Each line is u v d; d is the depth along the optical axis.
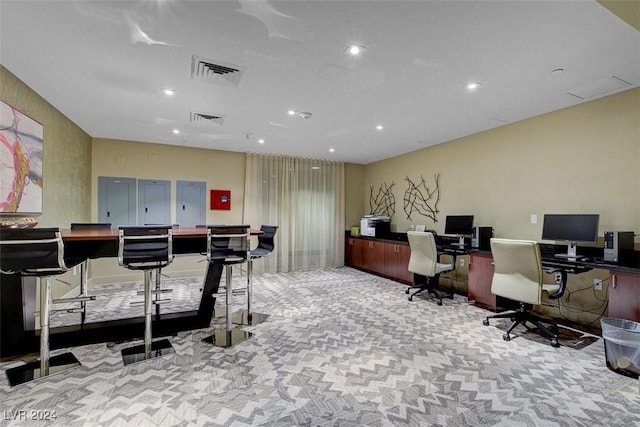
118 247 2.66
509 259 3.08
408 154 6.05
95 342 2.78
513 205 4.15
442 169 5.29
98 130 4.70
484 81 2.90
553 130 3.72
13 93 2.83
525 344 2.86
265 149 5.92
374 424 1.76
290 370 2.35
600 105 3.31
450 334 3.09
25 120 3.01
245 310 3.80
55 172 3.74
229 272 2.90
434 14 1.95
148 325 2.58
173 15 1.99
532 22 2.02
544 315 3.73
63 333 2.69
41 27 2.12
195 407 1.89
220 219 6.02
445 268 4.24
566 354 2.66
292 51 2.41
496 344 2.86
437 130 4.52
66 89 3.15
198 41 2.29
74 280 4.33
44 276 2.19
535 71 2.69
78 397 1.98
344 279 5.68
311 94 3.24
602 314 3.28
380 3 1.86
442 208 5.26
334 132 4.67
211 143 5.47
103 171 5.19
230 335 2.86
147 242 2.51
